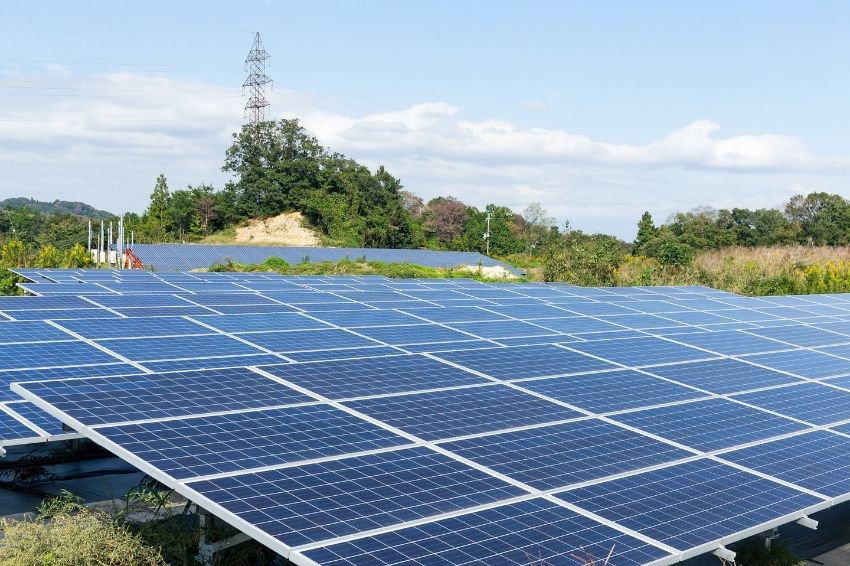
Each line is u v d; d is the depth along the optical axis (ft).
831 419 63.41
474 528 37.14
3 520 46.88
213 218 444.55
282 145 453.58
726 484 46.55
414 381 59.77
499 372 65.36
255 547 49.24
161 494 53.42
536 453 47.50
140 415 45.06
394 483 41.01
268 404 50.39
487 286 148.87
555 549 36.09
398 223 451.94
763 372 77.30
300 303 108.78
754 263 244.42
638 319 109.91
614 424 54.75
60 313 89.25
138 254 268.41
